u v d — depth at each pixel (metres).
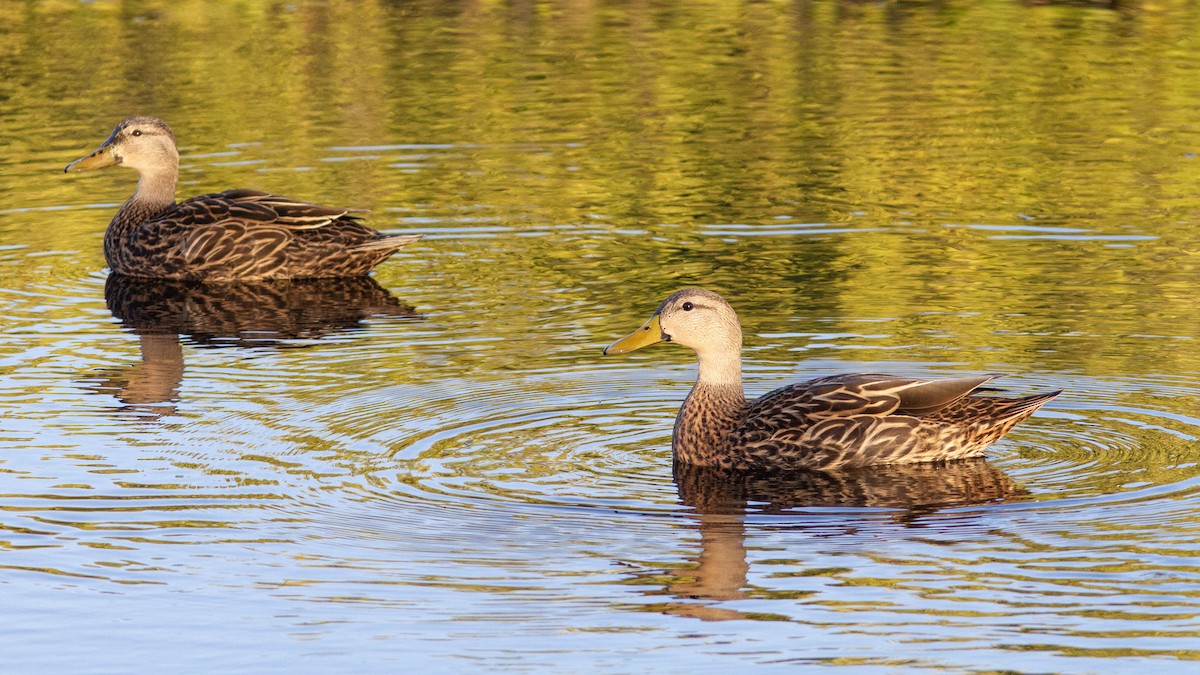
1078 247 19.14
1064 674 9.04
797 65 29.83
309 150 24.39
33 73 28.95
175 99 27.33
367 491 11.95
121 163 20.08
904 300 17.06
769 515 11.49
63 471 12.41
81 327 16.92
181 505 11.71
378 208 21.52
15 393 14.46
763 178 22.73
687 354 15.41
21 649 9.62
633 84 28.56
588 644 9.59
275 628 9.87
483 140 25.06
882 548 10.84
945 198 21.55
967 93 27.58
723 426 12.71
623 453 12.82
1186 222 20.14
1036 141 24.42
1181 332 15.67
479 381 14.59
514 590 10.31
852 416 12.43
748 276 18.22
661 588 10.28
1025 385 14.10
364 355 15.60
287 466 12.47
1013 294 17.20
